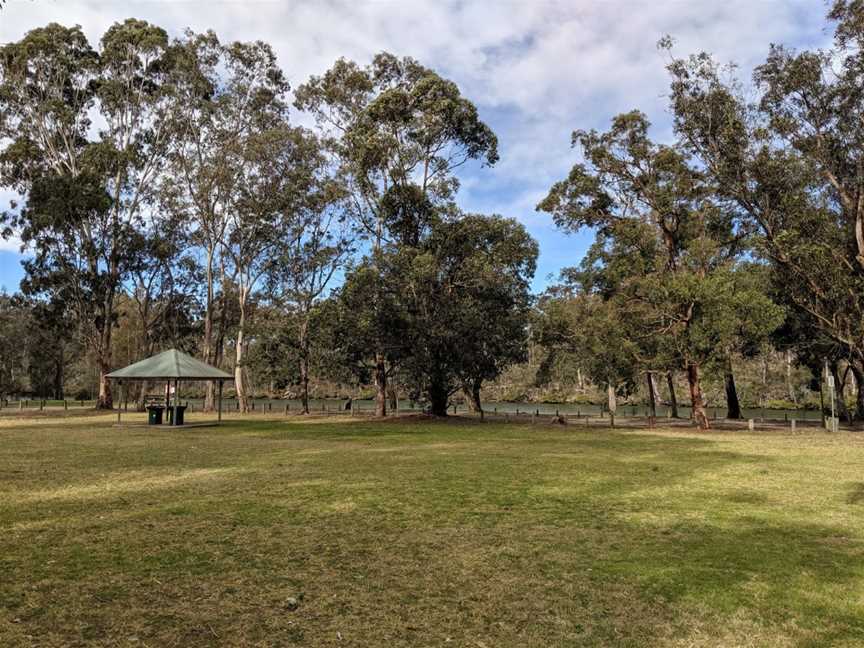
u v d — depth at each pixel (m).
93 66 42.28
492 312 32.41
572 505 9.20
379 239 37.59
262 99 41.72
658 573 5.85
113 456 15.82
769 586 5.47
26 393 70.75
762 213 29.22
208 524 7.85
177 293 46.09
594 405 61.94
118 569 5.91
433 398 35.84
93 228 40.38
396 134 34.00
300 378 43.59
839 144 27.94
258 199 39.78
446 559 6.30
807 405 50.81
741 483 11.44
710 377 26.58
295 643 4.21
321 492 10.27
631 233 30.00
